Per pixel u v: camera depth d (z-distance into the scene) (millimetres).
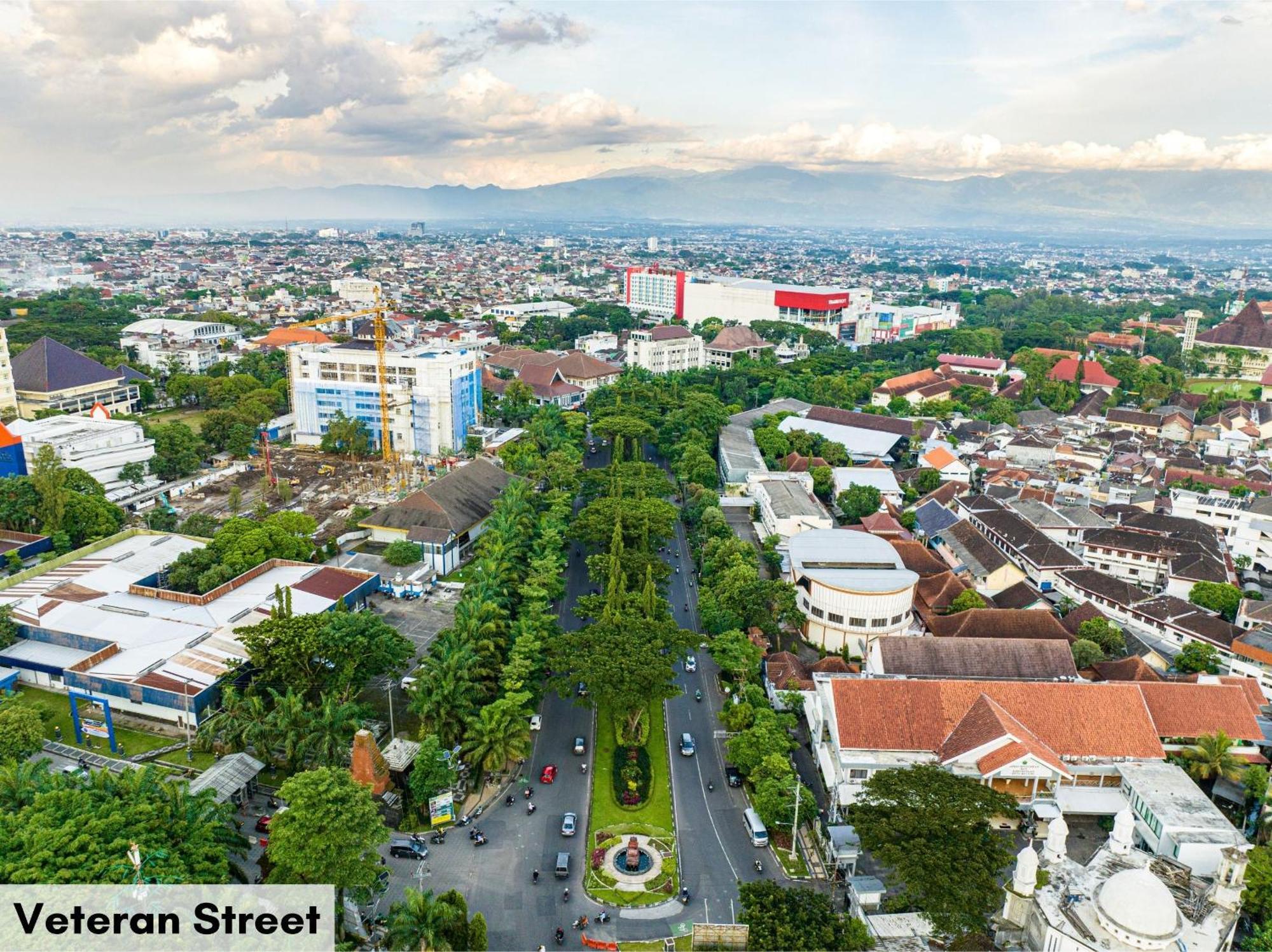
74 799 88375
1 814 87438
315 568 176500
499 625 141500
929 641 140000
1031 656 139500
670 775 126688
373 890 96000
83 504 192500
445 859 107000
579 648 133000
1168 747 123438
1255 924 93062
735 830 115000
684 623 171500
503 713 120750
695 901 101812
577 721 139750
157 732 129500
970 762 115375
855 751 118062
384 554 192500
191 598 158625
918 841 92125
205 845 89500
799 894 89500
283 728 115312
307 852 86562
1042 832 112125
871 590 156750
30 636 147750
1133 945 73750
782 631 169000
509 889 102250
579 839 111625
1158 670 154875
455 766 117750
